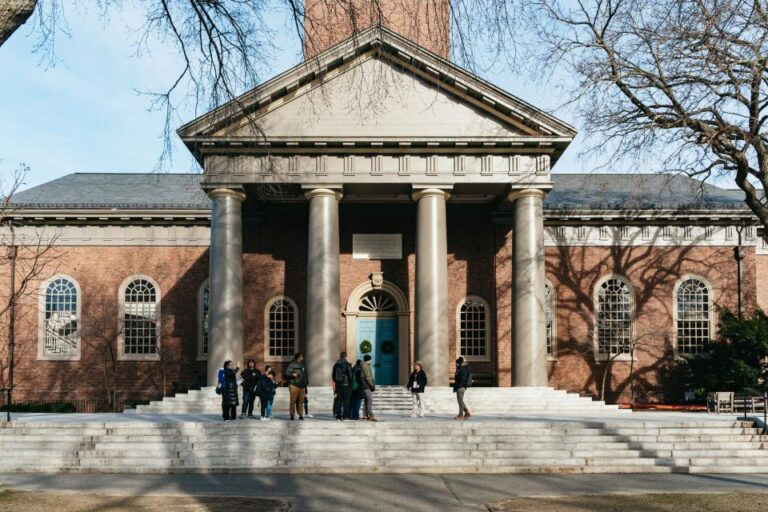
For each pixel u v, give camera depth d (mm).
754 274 46344
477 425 26578
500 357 43688
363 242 44250
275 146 37875
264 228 44688
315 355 37156
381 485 21000
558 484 21281
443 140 37875
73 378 45469
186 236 46500
